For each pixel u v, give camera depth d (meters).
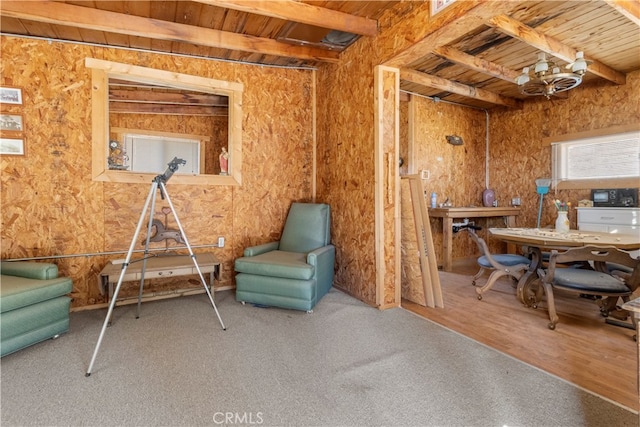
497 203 5.30
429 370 1.86
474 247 5.33
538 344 2.21
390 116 2.93
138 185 3.13
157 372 1.83
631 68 3.70
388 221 2.95
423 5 2.33
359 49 3.11
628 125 3.85
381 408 1.52
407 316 2.74
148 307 2.94
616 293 2.35
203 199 3.41
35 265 2.38
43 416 1.46
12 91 2.71
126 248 3.08
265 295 2.85
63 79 2.86
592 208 4.02
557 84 2.79
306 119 3.96
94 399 1.58
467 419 1.45
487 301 3.17
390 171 2.93
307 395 1.62
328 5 2.60
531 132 4.87
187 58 3.33
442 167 5.04
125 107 4.20
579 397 1.61
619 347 2.17
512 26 2.65
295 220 3.55
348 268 3.35
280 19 2.76
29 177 2.77
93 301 2.96
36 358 1.99
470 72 3.90
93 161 2.95
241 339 2.27
